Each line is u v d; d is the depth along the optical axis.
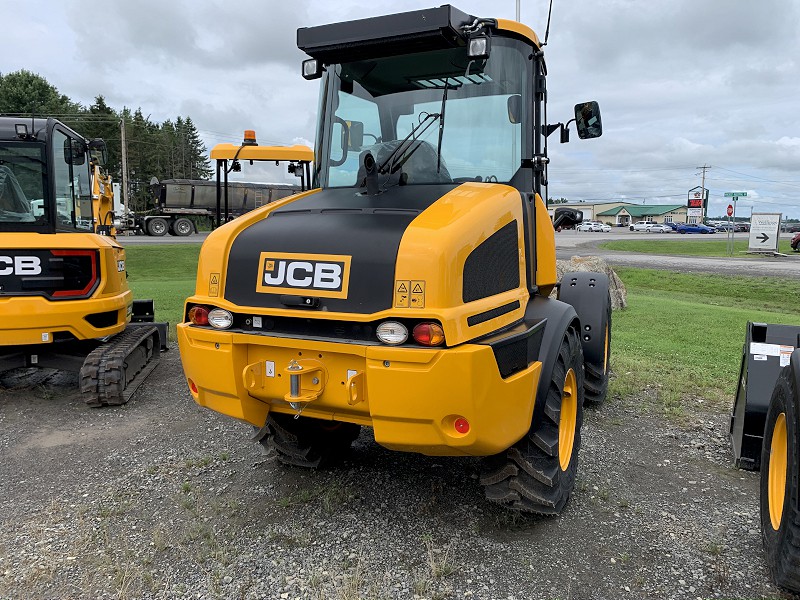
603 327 5.53
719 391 6.24
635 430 5.12
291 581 2.98
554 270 4.33
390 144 3.90
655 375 6.78
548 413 3.38
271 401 3.40
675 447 4.75
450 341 2.76
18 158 5.89
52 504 3.80
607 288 5.76
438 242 2.86
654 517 3.63
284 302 3.11
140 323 7.67
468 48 3.60
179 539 3.37
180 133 93.75
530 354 3.30
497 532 3.44
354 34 3.72
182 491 3.95
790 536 2.73
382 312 2.87
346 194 3.76
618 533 3.44
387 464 4.36
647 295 17.33
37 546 3.31
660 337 9.11
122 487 4.04
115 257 6.33
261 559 3.17
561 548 3.28
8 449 4.74
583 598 2.87
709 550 3.27
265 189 34.84
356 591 2.88
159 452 4.64
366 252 2.97
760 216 33.72
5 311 5.48
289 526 3.50
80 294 5.85
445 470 4.26
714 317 11.20
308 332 3.09
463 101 3.86
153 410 5.70
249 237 3.35
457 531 3.44
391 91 3.94
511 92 3.92
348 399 3.03
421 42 3.68
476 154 3.88
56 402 5.97
